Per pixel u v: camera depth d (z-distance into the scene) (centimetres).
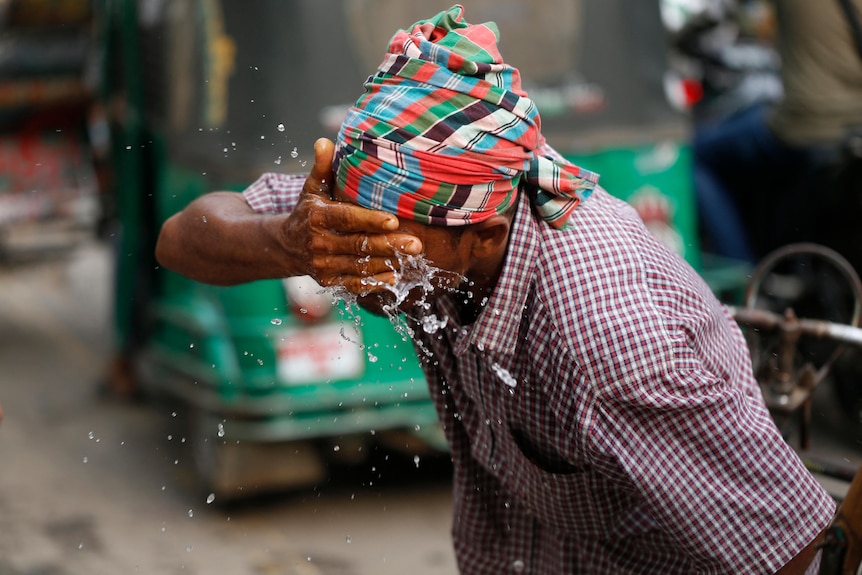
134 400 566
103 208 807
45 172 900
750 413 169
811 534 169
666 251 178
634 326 162
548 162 165
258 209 203
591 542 198
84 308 800
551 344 169
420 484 439
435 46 155
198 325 416
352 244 157
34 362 660
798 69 486
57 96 866
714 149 524
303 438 404
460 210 157
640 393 162
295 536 395
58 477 464
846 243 460
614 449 165
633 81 431
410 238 153
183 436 489
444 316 184
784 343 235
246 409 387
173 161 441
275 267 184
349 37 385
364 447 453
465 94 155
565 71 423
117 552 387
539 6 419
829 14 472
